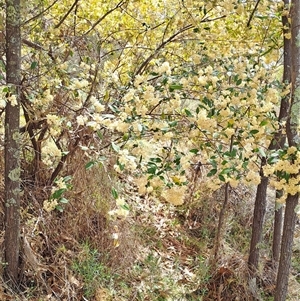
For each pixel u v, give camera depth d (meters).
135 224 3.58
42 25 2.75
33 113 2.62
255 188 4.29
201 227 3.97
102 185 3.12
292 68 2.30
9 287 2.57
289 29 2.70
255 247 3.25
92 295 2.84
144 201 3.94
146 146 2.34
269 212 4.07
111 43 3.20
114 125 2.11
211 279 3.29
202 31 2.87
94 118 2.08
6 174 2.43
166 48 3.15
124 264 3.17
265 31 2.82
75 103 2.67
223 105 2.36
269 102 2.45
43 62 2.45
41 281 2.69
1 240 2.65
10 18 2.21
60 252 2.90
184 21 2.96
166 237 3.74
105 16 2.95
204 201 4.04
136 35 3.19
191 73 2.55
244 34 2.85
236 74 2.53
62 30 2.94
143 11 3.08
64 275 2.82
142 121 2.36
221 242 3.55
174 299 3.11
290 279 3.44
